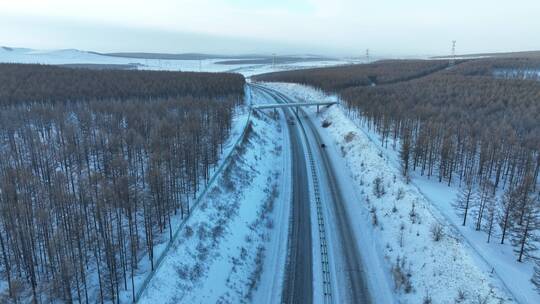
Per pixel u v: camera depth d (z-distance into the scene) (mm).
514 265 59344
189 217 67812
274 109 194750
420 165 102625
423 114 138875
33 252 54625
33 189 66812
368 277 65688
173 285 54344
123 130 106625
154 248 59094
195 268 59656
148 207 63906
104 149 89812
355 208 90438
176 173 77562
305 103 194125
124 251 55750
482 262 59031
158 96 169375
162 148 85250
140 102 144250
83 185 68250
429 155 99000
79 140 98188
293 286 63750
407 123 125562
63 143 91562
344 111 178500
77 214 60094
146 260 56969
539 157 92125
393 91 194500
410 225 74000
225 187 85375
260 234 78750
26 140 98625
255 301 61062
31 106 125375
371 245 74875
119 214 62062
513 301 50781
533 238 60938
